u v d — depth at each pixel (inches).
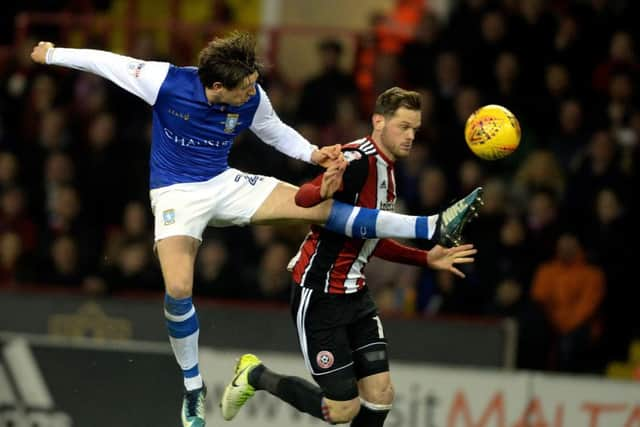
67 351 1170.6
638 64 1504.7
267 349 1268.5
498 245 1336.1
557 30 1510.8
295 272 831.7
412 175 1417.3
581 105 1476.4
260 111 811.4
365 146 800.9
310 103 1504.7
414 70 1526.8
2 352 1178.0
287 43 1831.9
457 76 1496.1
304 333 824.9
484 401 1160.8
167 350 1159.6
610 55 1508.4
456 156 1427.2
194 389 813.2
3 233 1489.9
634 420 1155.3
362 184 796.0
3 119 1614.2
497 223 1348.4
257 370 874.8
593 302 1323.8
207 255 1349.7
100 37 1690.5
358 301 823.1
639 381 1158.3
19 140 1574.8
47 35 1692.9
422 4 1861.5
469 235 1342.3
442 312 1312.7
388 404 821.2
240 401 883.4
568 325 1321.4
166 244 792.3
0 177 1536.7
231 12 1758.1
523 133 1462.8
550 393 1158.3
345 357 815.7
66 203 1455.5
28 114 1621.6
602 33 1525.6
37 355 1172.5
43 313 1317.7
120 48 1764.3
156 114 803.4
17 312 1320.1
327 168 807.1
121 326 1302.9
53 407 1165.1
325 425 1155.3
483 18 1515.7
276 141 822.5
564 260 1332.4
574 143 1453.0
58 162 1508.4
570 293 1323.8
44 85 1617.9
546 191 1369.3
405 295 1333.7
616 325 1327.5
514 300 1305.4
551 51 1501.0
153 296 1343.5
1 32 1772.9
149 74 793.6
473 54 1503.4
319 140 1467.8
